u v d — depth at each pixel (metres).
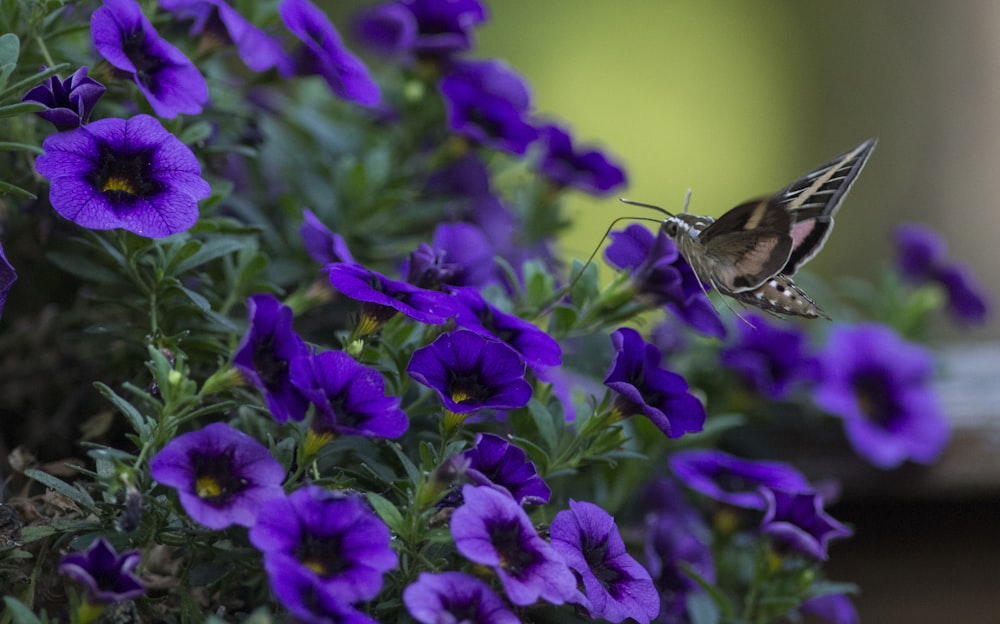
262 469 1.09
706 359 1.27
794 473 1.20
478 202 1.26
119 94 1.16
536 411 1.14
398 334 1.14
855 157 1.15
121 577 1.08
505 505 1.10
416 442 1.15
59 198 1.11
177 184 1.12
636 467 1.21
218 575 1.11
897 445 1.27
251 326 1.09
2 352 1.19
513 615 1.09
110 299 1.15
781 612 1.18
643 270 1.16
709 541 1.22
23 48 1.15
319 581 1.08
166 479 1.08
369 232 1.23
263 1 1.22
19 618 1.08
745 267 1.15
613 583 1.11
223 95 1.23
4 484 1.15
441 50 1.26
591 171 1.26
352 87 1.20
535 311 1.17
